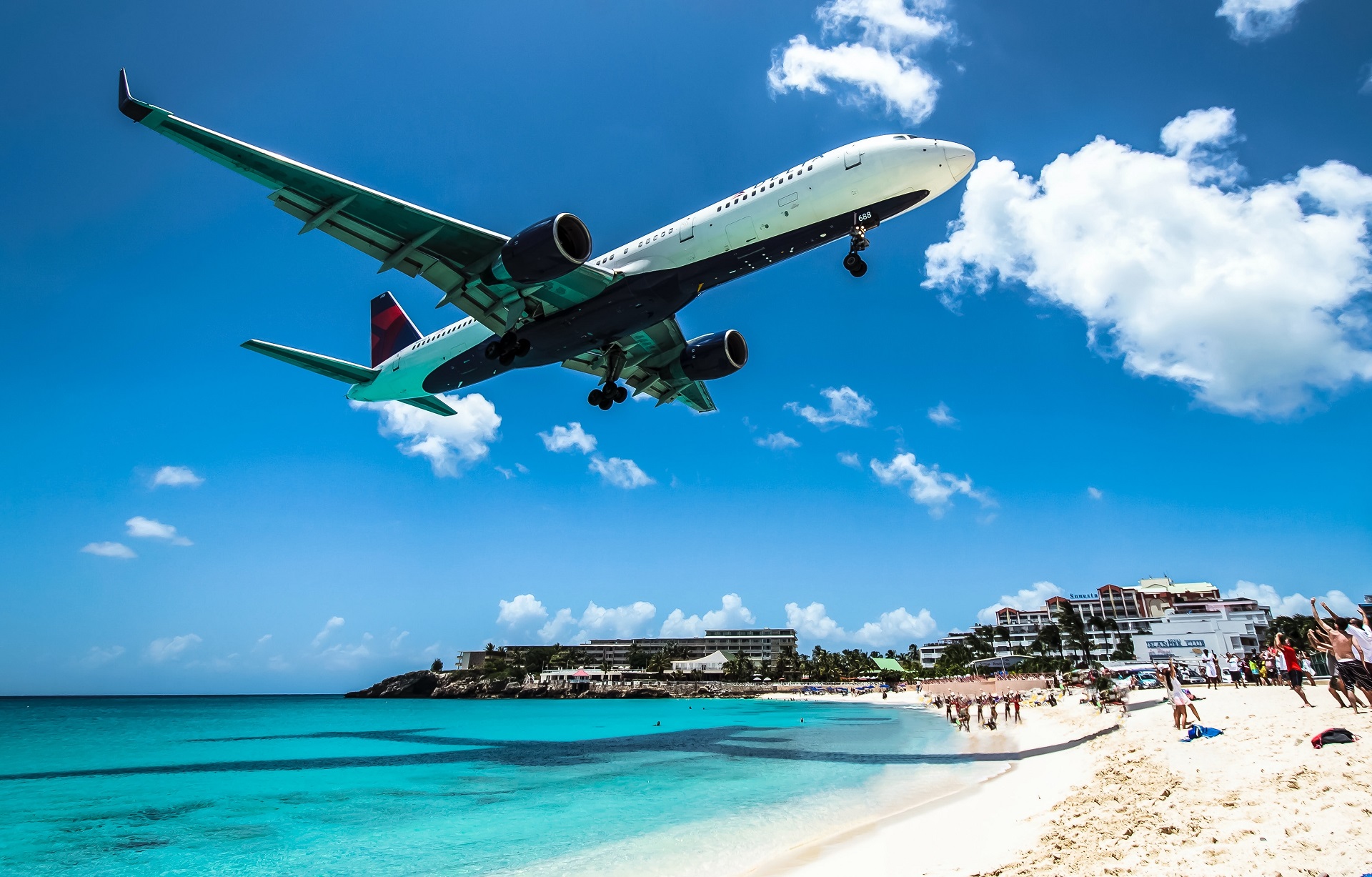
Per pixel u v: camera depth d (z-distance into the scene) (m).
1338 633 12.59
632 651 165.88
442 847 13.84
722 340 20.75
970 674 101.75
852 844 11.63
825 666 142.50
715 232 16.72
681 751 31.86
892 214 16.27
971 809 13.35
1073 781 14.30
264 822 16.70
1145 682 46.72
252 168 14.36
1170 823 8.41
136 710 140.88
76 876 12.70
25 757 33.97
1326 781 8.95
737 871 10.96
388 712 96.56
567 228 15.85
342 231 16.14
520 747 36.19
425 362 22.83
